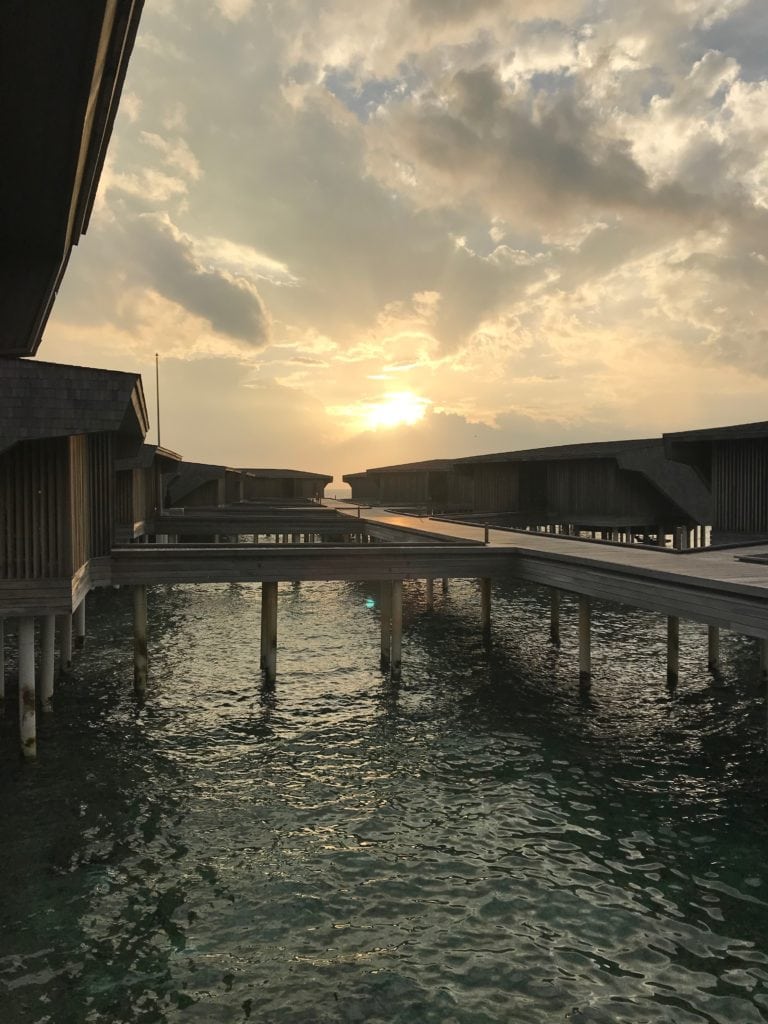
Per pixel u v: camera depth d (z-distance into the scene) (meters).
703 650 23.95
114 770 13.91
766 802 12.38
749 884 9.86
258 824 11.72
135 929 8.95
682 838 11.16
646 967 8.16
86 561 16.89
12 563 13.73
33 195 11.66
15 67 8.66
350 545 19.83
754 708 17.55
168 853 10.79
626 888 9.80
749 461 24.56
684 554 19.38
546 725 16.52
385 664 21.48
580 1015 7.43
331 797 12.74
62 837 11.27
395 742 15.45
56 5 7.61
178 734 15.89
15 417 12.40
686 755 14.59
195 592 37.38
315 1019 7.43
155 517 34.62
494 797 12.71
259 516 35.31
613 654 23.44
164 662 22.11
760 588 12.03
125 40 8.82
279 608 32.50
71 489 14.06
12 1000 7.70
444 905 9.43
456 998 7.71
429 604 32.34
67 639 20.34
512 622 29.42
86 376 12.55
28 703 14.27
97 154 11.22
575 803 12.44
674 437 26.14
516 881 9.98
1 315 13.38
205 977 8.08
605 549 21.23
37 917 9.17
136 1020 7.43
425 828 11.58
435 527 31.05
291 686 19.61
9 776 13.60
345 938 8.76
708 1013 7.44
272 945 8.64
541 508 43.62
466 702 18.25
